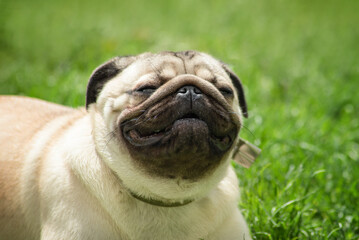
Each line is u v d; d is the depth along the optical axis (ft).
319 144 27.12
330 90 36.01
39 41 45.47
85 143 16.21
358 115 33.22
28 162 17.35
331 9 69.62
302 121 29.63
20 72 37.09
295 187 22.04
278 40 52.29
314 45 51.60
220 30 54.80
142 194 15.37
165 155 13.97
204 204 16.42
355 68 42.83
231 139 15.19
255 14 65.26
